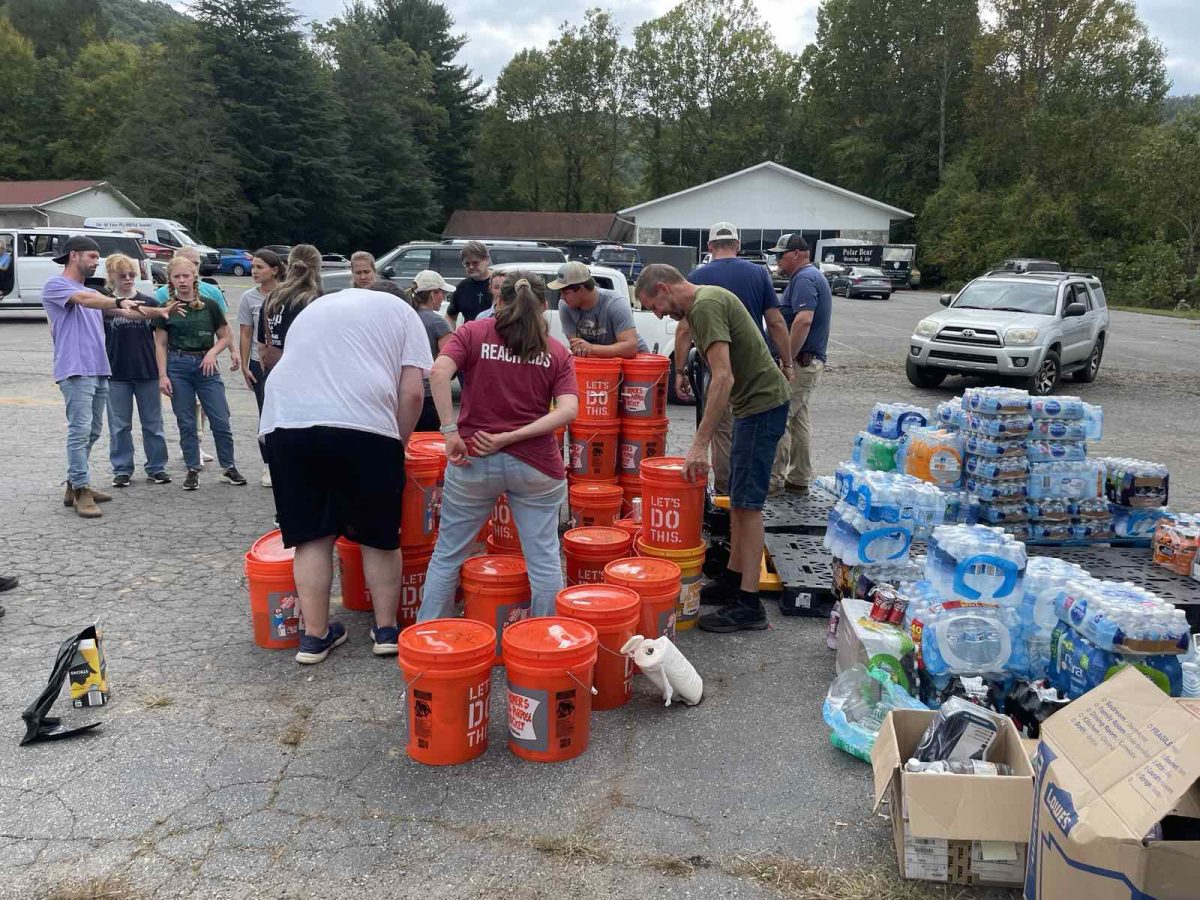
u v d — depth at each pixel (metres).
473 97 75.44
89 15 84.50
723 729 3.59
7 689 3.76
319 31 67.69
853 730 3.39
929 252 50.09
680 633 4.53
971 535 3.70
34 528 5.94
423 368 4.12
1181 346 20.70
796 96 71.12
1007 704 3.43
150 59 56.66
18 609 4.63
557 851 2.79
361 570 4.64
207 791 3.08
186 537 5.84
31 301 19.53
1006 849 2.63
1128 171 39.06
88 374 6.16
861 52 60.69
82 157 64.25
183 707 3.67
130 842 2.80
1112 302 39.88
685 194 44.75
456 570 4.06
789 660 4.23
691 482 4.37
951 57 56.94
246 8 52.53
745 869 2.73
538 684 3.24
